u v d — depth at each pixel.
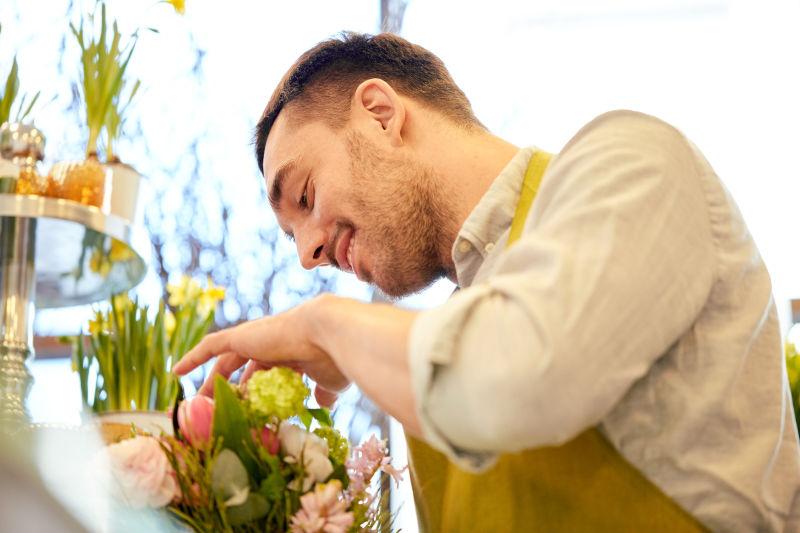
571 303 0.91
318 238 1.47
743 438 1.08
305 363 1.17
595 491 1.08
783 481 1.11
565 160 1.08
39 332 2.20
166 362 1.51
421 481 1.28
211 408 1.14
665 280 0.98
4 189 1.51
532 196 1.28
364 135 1.43
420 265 1.42
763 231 3.79
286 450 1.13
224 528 1.08
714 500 1.06
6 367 1.43
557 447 1.11
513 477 1.14
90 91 1.78
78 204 1.49
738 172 3.92
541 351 0.88
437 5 4.09
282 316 1.17
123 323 1.50
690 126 4.02
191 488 1.08
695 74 4.09
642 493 1.07
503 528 1.14
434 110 1.45
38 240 1.50
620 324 0.92
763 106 4.01
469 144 1.41
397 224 1.40
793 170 3.89
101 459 1.00
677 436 1.06
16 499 0.48
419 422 0.94
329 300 1.10
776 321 1.17
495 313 0.92
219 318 3.06
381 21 3.88
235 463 1.09
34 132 1.56
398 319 1.00
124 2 3.34
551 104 4.05
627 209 0.99
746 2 4.12
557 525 1.10
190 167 3.28
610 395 0.91
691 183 1.08
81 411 1.22
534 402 0.88
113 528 0.80
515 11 4.13
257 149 1.62
